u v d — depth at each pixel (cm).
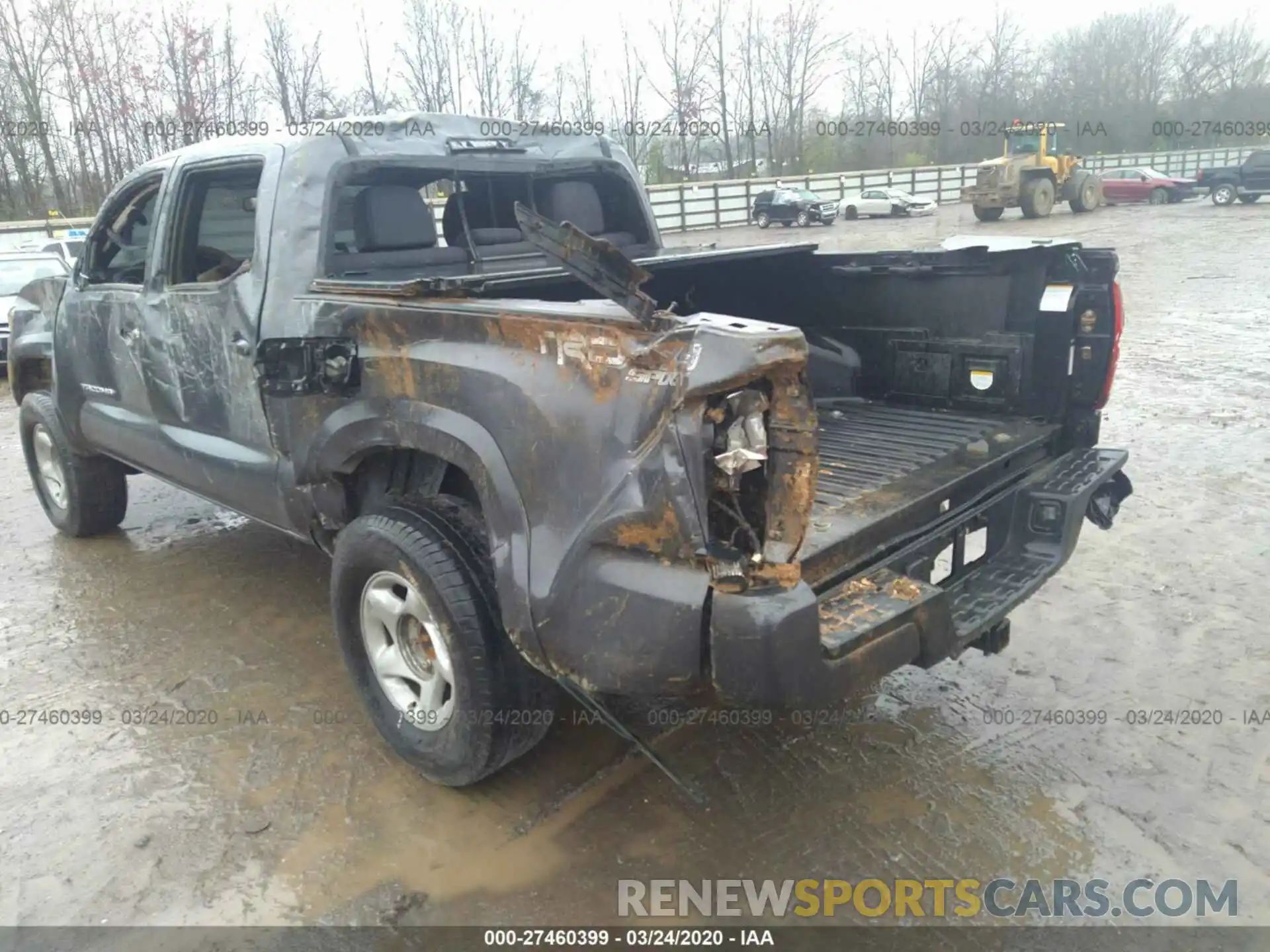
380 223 369
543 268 379
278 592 479
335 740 351
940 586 311
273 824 307
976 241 416
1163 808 304
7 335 1143
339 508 341
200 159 387
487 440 271
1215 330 1064
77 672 405
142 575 506
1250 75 4944
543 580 256
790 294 457
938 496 306
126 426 450
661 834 298
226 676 398
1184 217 2584
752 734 349
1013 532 337
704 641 235
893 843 292
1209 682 372
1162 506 549
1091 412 377
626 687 250
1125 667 384
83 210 2295
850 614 251
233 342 354
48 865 290
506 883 279
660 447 232
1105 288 364
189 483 418
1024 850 288
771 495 229
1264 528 512
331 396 320
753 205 3028
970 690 372
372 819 308
